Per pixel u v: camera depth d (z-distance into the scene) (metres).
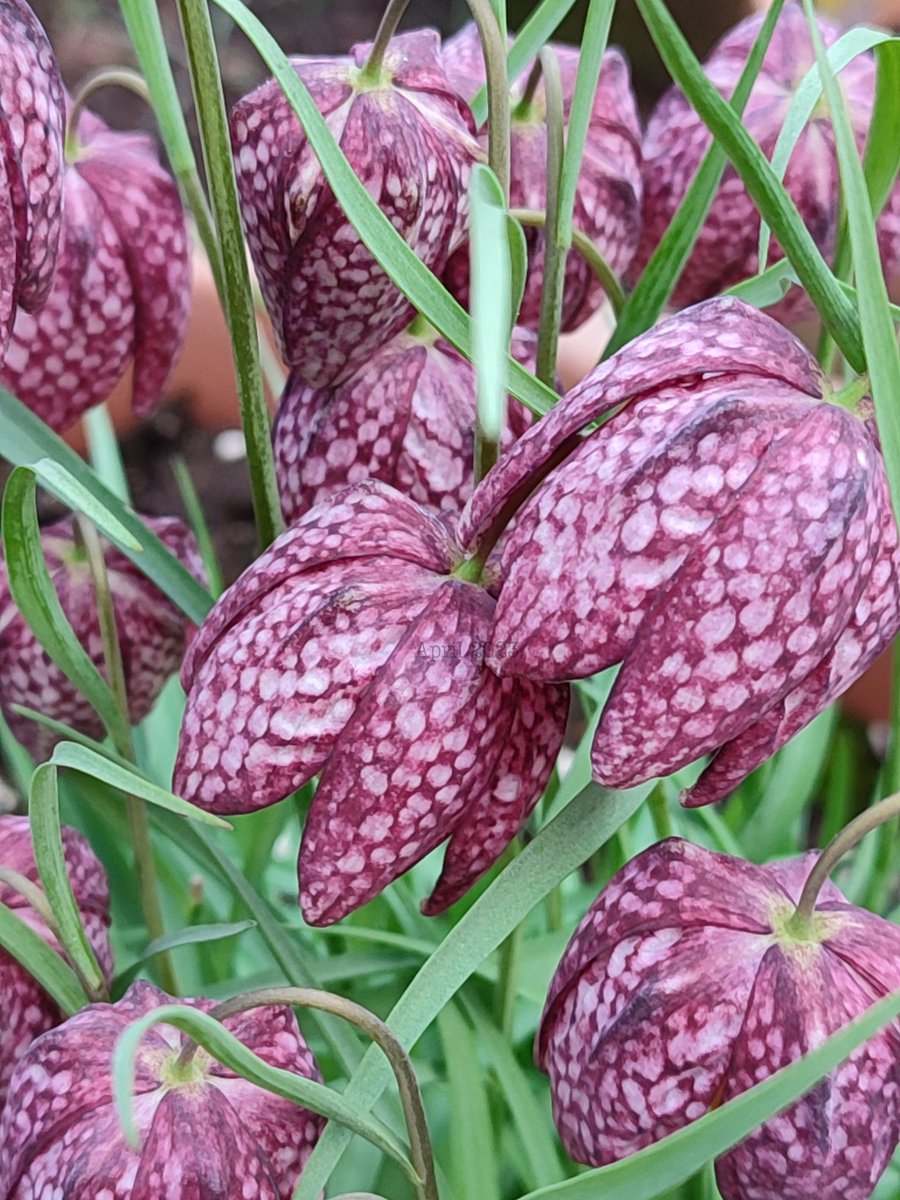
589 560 0.13
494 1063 0.21
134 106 0.57
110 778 0.14
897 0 0.46
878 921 0.16
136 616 0.23
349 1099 0.16
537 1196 0.14
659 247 0.18
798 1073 0.12
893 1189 0.23
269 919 0.20
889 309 0.13
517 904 0.15
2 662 0.23
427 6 0.64
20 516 0.17
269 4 0.63
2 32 0.15
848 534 0.13
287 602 0.15
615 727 0.13
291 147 0.17
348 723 0.15
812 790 0.31
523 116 0.20
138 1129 0.15
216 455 0.49
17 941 0.17
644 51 0.56
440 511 0.19
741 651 0.13
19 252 0.16
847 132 0.13
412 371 0.19
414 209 0.17
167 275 0.22
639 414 0.13
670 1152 0.13
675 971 0.15
